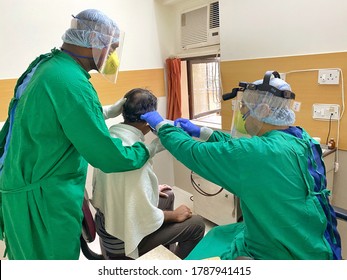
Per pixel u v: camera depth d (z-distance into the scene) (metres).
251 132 1.15
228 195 2.12
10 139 1.14
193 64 2.82
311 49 1.77
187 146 1.09
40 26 2.02
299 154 0.98
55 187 1.11
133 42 2.55
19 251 1.17
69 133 1.07
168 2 2.66
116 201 1.24
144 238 1.32
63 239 1.14
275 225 0.94
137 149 1.20
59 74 1.08
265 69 2.04
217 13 2.42
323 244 0.97
